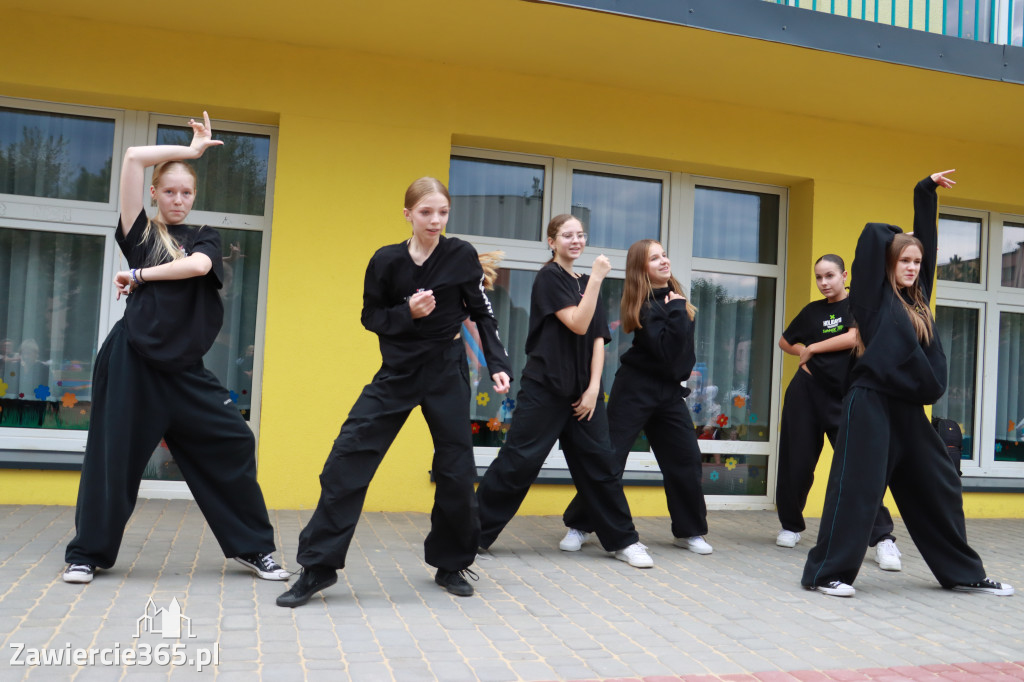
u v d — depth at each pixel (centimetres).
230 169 555
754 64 533
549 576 398
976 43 532
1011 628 342
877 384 385
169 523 459
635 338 470
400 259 331
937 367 389
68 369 534
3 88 507
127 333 340
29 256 532
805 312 518
